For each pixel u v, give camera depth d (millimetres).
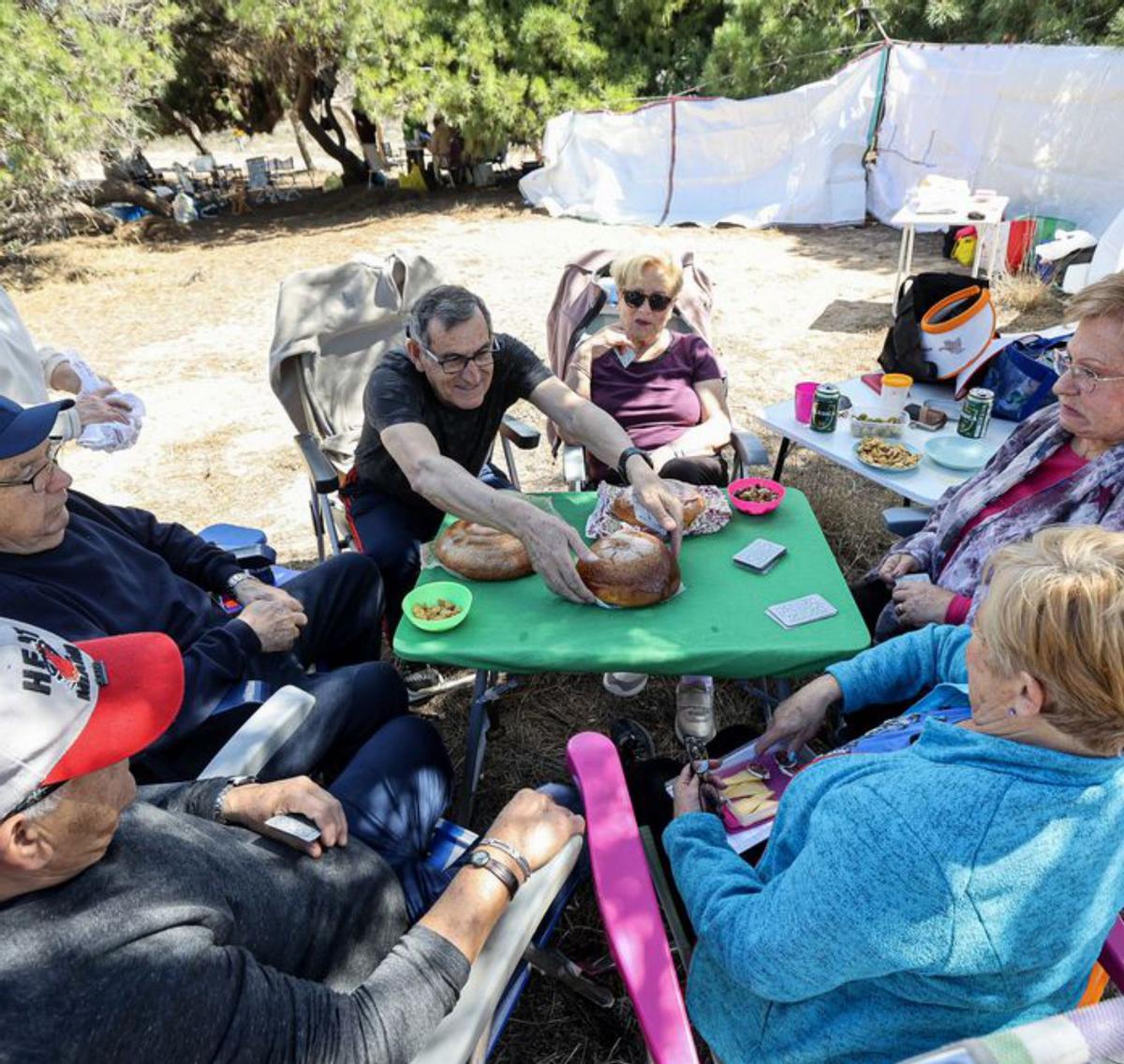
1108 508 1961
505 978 1280
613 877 1350
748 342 6035
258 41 11008
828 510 3812
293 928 1241
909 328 3246
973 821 976
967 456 2676
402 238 10164
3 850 910
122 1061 904
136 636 1142
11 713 926
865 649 1843
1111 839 993
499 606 2002
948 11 8969
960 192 6422
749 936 1166
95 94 8328
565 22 10727
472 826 2373
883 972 1032
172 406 5438
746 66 10258
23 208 9453
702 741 2105
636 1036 1841
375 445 2729
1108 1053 743
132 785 1073
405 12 10391
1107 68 7363
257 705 1886
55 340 6832
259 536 2641
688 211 10352
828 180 9539
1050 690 980
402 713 2111
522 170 14477
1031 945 995
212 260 9555
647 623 1912
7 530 1771
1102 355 1904
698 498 2297
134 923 987
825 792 1207
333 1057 1052
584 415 2562
